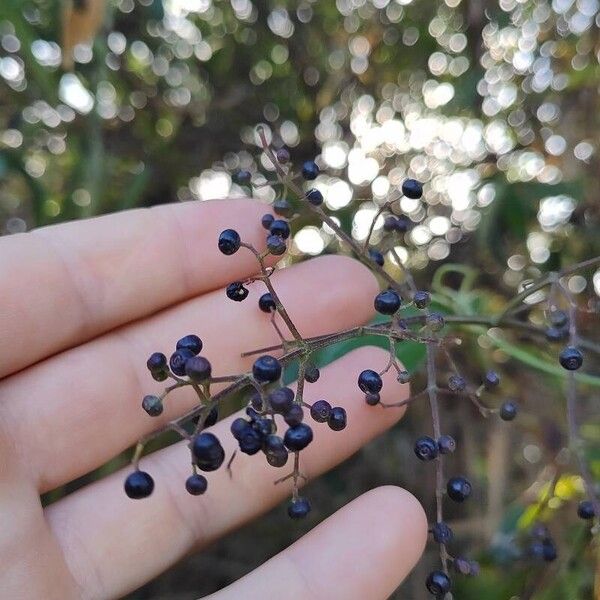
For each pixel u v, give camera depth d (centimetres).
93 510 17
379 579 16
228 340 19
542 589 20
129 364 18
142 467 18
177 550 18
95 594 17
